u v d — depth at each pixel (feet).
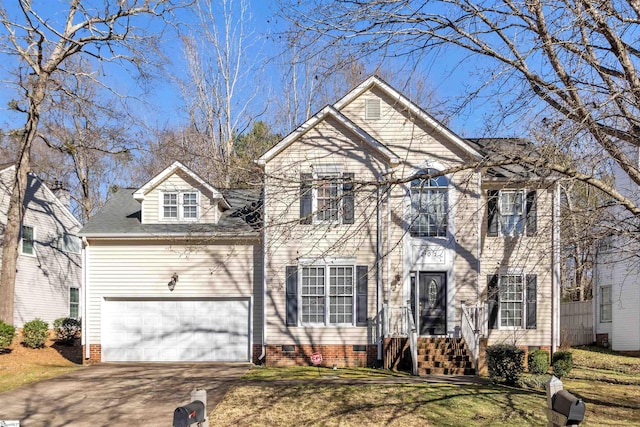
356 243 61.16
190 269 65.00
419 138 62.34
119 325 65.31
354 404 41.60
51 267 93.86
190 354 64.85
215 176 95.25
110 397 45.01
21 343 76.48
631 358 70.69
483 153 60.80
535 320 62.23
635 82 32.63
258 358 63.98
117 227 65.87
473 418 38.68
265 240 61.00
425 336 61.11
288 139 61.52
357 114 63.77
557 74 34.12
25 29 72.18
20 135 79.51
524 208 58.34
